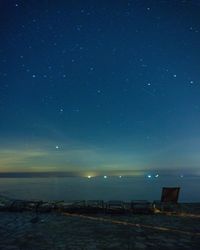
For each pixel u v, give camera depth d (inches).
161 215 488.7
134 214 497.4
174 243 340.2
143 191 1873.8
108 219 462.3
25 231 393.4
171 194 578.2
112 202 534.9
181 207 537.3
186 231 390.9
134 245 332.8
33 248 324.8
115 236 368.8
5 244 339.0
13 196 1353.3
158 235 372.2
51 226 418.9
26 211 521.0
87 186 2464.3
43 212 513.0
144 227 411.8
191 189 2199.8
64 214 500.1
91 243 340.5
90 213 503.8
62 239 357.1
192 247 326.3
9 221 450.0
